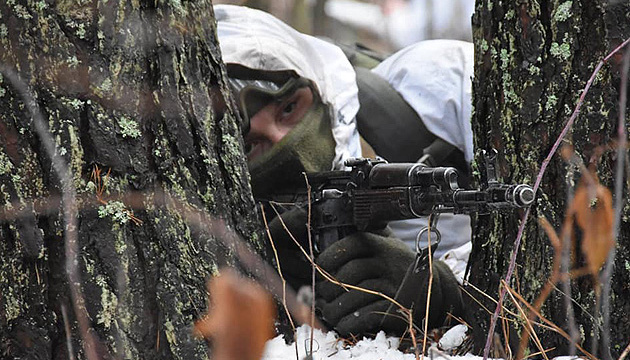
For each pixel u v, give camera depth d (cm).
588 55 276
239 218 292
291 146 394
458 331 327
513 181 294
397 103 484
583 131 277
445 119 471
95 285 249
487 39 304
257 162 394
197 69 283
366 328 337
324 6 1389
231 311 64
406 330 328
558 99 281
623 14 269
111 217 253
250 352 64
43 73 247
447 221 482
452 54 491
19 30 246
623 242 273
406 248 351
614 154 271
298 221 362
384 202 320
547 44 283
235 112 302
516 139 293
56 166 236
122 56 258
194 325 263
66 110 248
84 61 252
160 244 262
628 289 272
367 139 480
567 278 227
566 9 277
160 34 268
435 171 291
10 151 246
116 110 255
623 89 269
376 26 1511
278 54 409
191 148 276
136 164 259
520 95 290
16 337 247
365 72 505
